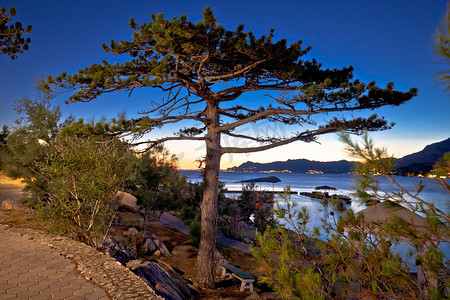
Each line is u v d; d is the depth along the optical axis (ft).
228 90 38.50
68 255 24.27
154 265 29.63
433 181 6.84
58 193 28.43
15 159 41.42
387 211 7.68
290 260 10.44
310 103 34.65
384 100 34.32
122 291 18.21
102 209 29.19
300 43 33.99
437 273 7.23
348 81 39.55
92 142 31.65
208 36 29.48
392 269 8.33
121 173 30.81
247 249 53.62
